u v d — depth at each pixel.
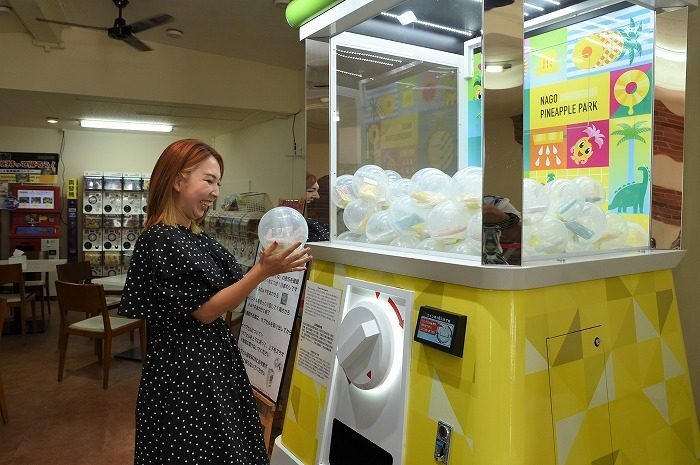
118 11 4.79
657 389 1.39
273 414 2.24
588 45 1.69
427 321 1.24
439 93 1.92
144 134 8.83
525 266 1.11
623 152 1.64
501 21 1.12
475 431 1.11
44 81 5.21
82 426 3.50
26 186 7.75
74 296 4.26
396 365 1.36
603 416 1.24
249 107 6.15
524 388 1.08
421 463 1.24
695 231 1.79
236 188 8.23
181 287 1.54
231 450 1.58
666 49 1.58
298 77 6.39
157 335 1.62
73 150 8.45
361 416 1.46
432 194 1.50
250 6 4.57
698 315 1.79
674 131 1.58
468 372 1.14
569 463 1.15
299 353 1.79
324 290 1.71
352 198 1.84
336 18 1.74
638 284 1.39
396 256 1.37
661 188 1.58
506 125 1.12
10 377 4.48
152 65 5.63
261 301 2.50
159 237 1.57
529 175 1.84
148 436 1.59
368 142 2.01
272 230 1.55
